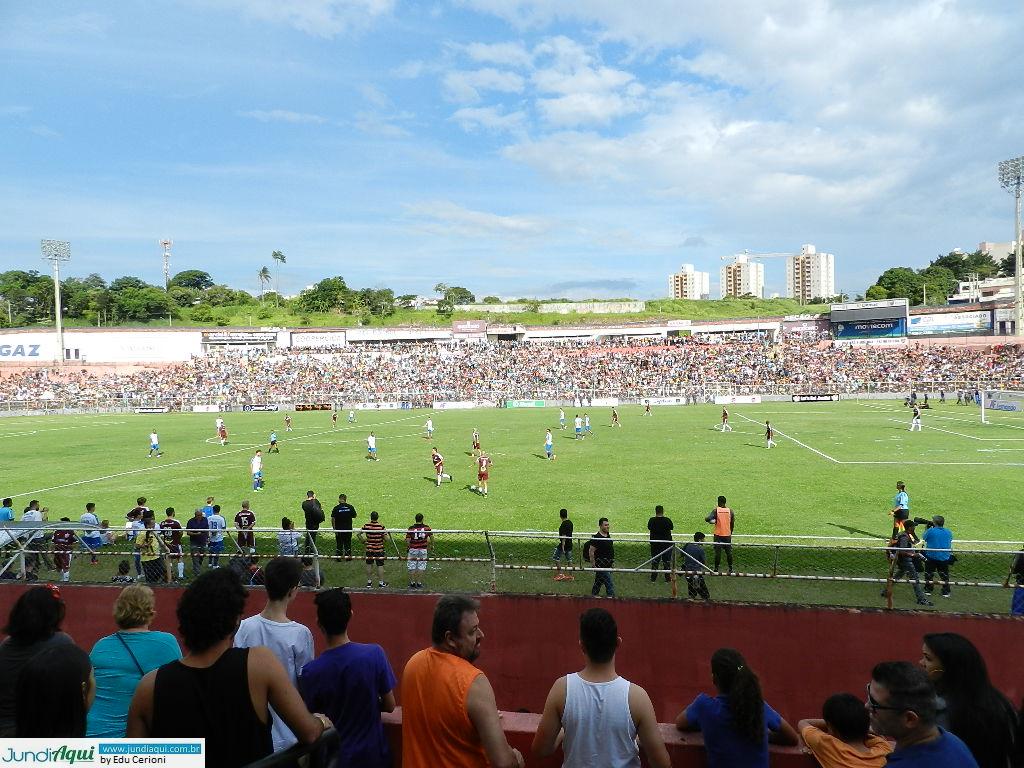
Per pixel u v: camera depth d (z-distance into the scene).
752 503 23.61
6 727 4.41
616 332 106.88
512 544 15.48
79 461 35.78
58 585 12.30
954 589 11.27
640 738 4.45
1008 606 10.93
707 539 18.77
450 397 74.56
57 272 89.94
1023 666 10.20
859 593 11.52
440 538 16.30
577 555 13.34
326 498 25.72
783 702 10.86
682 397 70.69
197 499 25.92
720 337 102.81
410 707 4.27
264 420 60.38
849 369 78.81
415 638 11.84
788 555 12.77
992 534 19.33
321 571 13.68
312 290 147.25
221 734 3.56
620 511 22.77
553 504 23.95
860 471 29.20
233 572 4.00
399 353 96.75
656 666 11.21
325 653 5.17
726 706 4.98
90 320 125.25
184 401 73.38
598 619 4.56
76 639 12.26
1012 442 36.72
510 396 74.56
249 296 157.00
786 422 49.38
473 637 4.45
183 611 3.72
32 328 91.56
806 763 5.35
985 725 4.44
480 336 105.12
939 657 4.77
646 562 12.20
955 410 55.34
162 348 96.06
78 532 14.04
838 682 10.74
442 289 153.88
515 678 11.63
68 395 76.00
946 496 24.03
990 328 85.94
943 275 147.12
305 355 97.00
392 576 13.05
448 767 4.10
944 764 3.80
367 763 4.85
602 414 60.44
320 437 46.19
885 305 92.38
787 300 165.62
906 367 76.88
